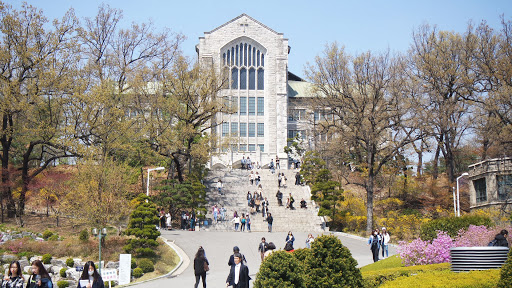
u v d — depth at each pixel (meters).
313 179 61.84
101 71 52.56
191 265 34.44
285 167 88.00
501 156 50.94
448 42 61.75
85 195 35.88
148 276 31.23
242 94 91.88
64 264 32.06
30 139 47.06
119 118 51.47
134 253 34.84
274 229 50.88
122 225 42.88
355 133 53.56
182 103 57.56
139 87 54.00
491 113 56.84
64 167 52.41
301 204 56.12
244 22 92.12
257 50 92.88
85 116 44.66
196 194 51.84
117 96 51.47
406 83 57.56
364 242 43.88
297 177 63.59
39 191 45.91
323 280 16.59
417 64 62.56
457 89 60.19
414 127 52.25
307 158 64.12
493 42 57.06
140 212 36.84
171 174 56.59
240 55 92.62
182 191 51.34
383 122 54.62
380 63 53.31
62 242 35.44
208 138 59.12
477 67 58.91
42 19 46.44
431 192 61.25
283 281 15.45
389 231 48.97
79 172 37.88
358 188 68.94
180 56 55.84
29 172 50.78
